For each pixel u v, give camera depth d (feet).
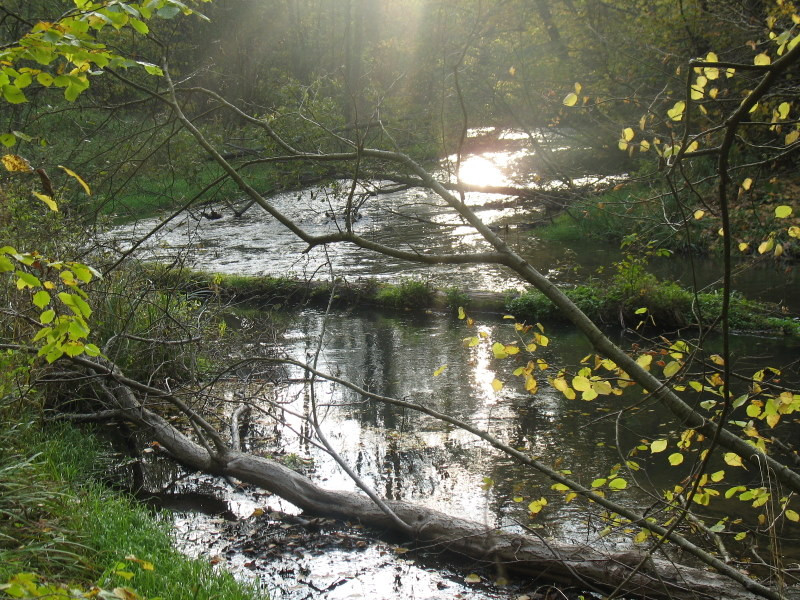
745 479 22.38
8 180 26.66
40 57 9.64
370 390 32.48
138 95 28.76
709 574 16.30
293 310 49.19
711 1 39.32
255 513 21.09
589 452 25.03
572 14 52.75
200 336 25.21
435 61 40.34
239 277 51.65
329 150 26.96
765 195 44.93
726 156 8.73
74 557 14.92
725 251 9.36
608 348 12.74
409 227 71.36
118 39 18.06
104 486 21.99
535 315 44.52
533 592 17.02
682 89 23.36
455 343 40.04
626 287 42.11
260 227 73.05
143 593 14.49
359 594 16.87
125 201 52.37
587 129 46.34
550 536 19.17
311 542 19.45
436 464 24.41
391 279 53.26
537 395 31.12
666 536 11.91
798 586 15.69
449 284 51.60
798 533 18.86
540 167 38.14
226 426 27.86
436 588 17.15
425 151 34.47
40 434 23.18
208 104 53.42
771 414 12.41
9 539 14.69
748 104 8.48
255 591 16.22
